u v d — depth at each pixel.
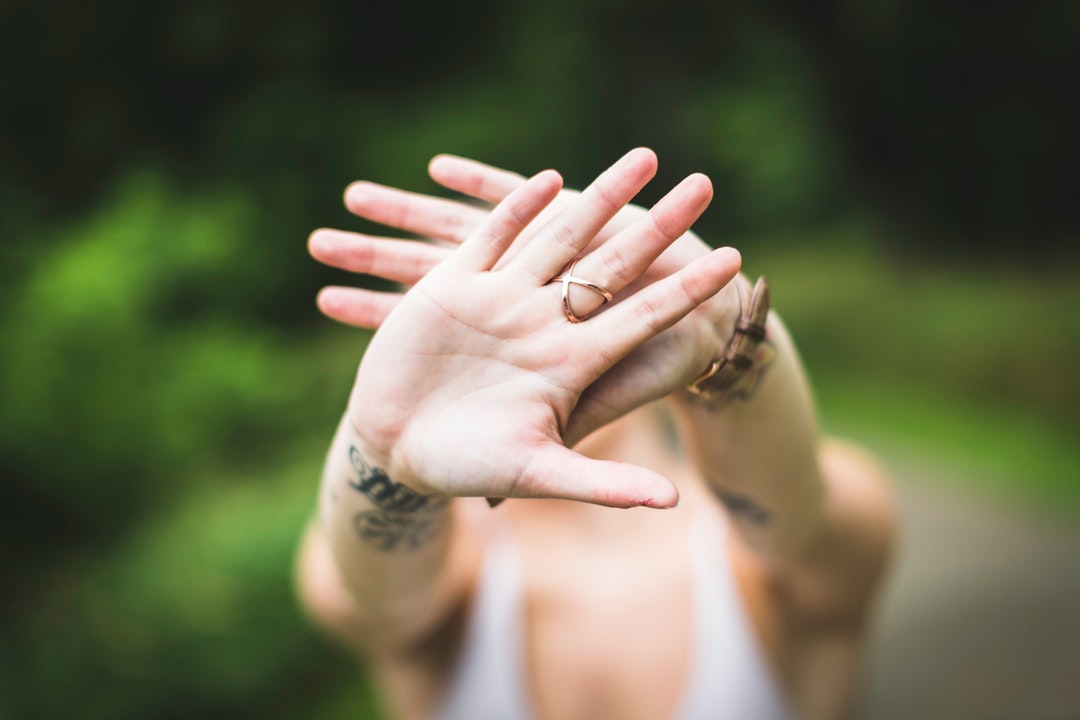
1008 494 6.54
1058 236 16.33
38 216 10.50
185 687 4.41
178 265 8.22
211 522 5.10
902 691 4.30
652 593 1.60
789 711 1.54
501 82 13.93
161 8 11.97
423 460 0.90
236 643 4.49
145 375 6.62
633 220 0.97
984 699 4.18
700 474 1.18
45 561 5.63
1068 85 16.27
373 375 0.91
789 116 15.80
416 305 0.89
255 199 11.24
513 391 0.89
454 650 1.59
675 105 15.35
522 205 0.88
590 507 1.65
